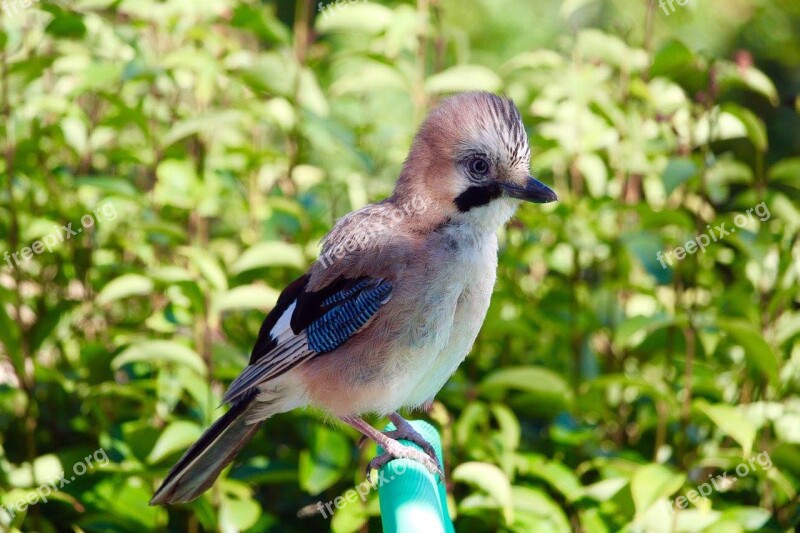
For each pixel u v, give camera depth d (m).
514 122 7.09
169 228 8.37
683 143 9.20
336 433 7.88
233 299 7.91
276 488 8.92
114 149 9.05
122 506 7.76
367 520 7.95
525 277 10.36
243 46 11.14
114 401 8.75
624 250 9.35
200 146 9.52
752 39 17.84
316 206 9.73
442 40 10.14
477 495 7.48
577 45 9.93
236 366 8.24
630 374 9.43
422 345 6.98
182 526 8.66
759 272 9.19
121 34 9.45
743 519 7.66
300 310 7.14
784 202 9.16
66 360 9.23
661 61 8.71
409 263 6.96
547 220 9.17
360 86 9.61
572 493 7.48
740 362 9.38
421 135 7.25
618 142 9.52
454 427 8.44
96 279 9.13
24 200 9.17
